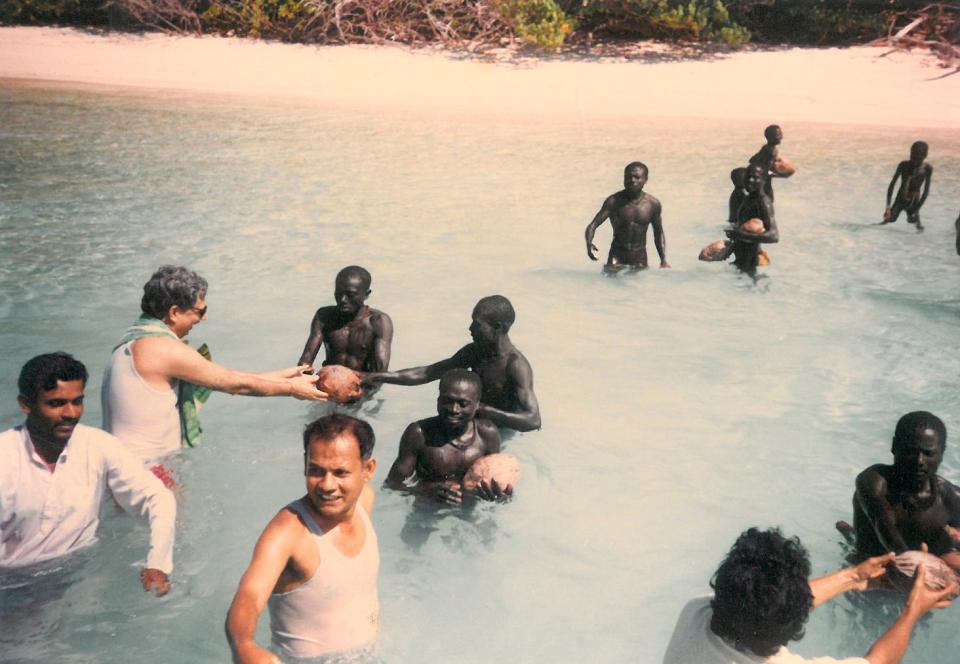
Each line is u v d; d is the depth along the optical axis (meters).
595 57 28.16
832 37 30.00
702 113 22.78
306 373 6.61
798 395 7.79
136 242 11.36
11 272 10.02
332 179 15.16
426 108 22.80
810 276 11.00
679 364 8.38
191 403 5.76
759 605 3.29
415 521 5.71
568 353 8.57
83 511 4.71
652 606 5.04
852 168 16.98
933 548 5.01
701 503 6.08
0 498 4.52
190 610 4.71
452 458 5.87
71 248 10.99
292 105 22.67
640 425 7.18
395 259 11.14
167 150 16.98
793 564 3.39
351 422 3.83
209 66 26.95
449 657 4.54
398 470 5.89
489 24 29.70
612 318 9.50
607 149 18.19
